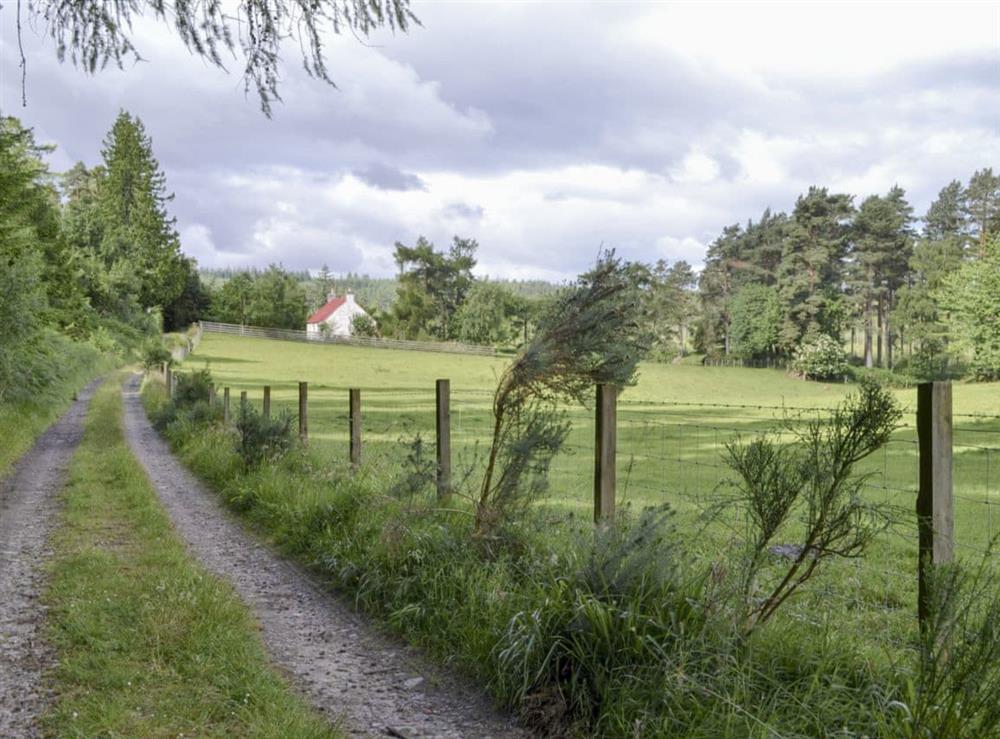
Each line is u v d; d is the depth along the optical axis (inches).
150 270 3516.2
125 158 3622.0
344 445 698.8
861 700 134.1
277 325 4640.8
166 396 1314.0
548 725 150.9
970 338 2716.5
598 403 212.8
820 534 149.8
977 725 112.3
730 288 4320.9
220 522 375.6
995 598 118.3
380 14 184.5
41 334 951.0
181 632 196.1
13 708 152.8
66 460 630.5
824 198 3786.9
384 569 239.6
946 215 3951.8
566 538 219.6
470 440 676.1
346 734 149.3
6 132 726.5
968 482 576.7
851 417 145.4
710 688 138.6
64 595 231.6
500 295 4387.3
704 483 521.0
